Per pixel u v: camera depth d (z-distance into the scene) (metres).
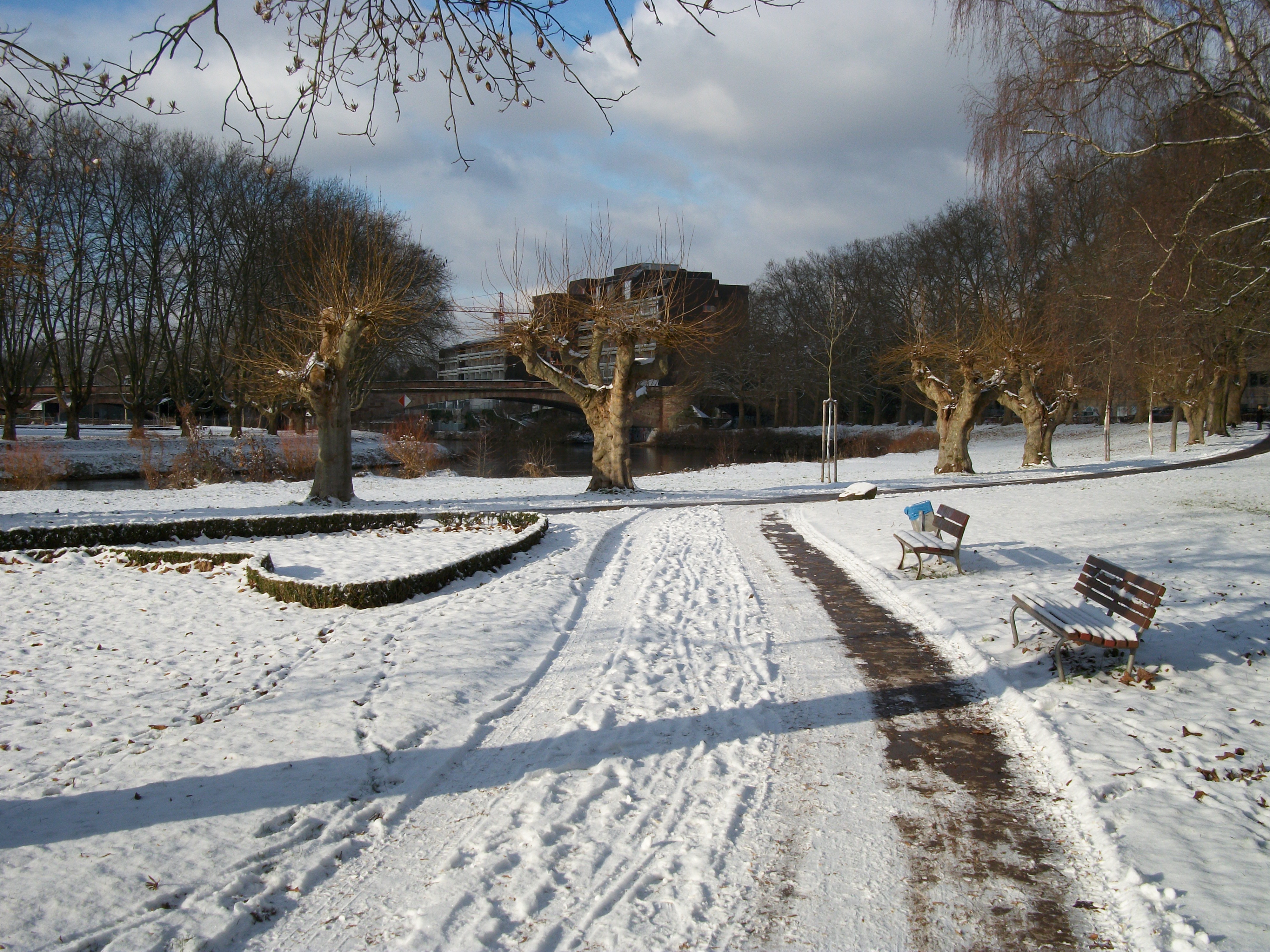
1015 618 8.58
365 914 3.94
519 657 7.92
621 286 24.45
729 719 6.35
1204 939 3.52
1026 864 4.30
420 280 35.41
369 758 5.58
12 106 5.04
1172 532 12.66
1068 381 34.78
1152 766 5.18
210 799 5.01
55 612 10.01
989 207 12.02
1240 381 48.88
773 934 3.77
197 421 34.25
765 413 83.88
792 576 11.55
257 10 4.73
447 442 60.44
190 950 3.60
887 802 5.01
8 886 4.06
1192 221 11.59
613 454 25.06
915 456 49.28
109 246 41.28
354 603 9.84
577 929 3.80
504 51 5.12
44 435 46.12
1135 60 9.31
